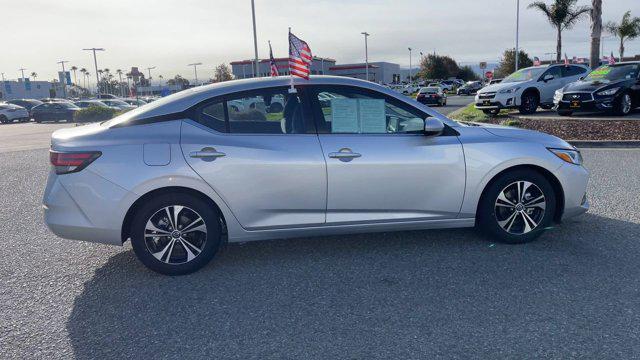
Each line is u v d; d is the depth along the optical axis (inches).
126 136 159.6
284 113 168.7
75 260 183.2
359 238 196.5
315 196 166.4
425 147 172.4
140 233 160.2
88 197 155.8
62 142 159.3
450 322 128.0
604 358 110.4
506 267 162.4
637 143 398.0
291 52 170.7
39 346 123.0
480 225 183.8
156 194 160.9
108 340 125.1
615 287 144.9
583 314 129.9
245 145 162.2
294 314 135.5
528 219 181.3
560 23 1368.1
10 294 153.9
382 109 173.5
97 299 149.1
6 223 236.1
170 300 146.9
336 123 170.6
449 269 162.4
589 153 377.7
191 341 123.3
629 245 178.7
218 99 166.7
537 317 129.0
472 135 179.0
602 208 225.8
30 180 351.9
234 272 166.6
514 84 645.9
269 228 167.3
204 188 159.6
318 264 171.2
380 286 151.3
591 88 551.8
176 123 163.0
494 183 178.5
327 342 120.6
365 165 167.3
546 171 181.3
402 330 125.0
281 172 163.0
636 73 558.6
